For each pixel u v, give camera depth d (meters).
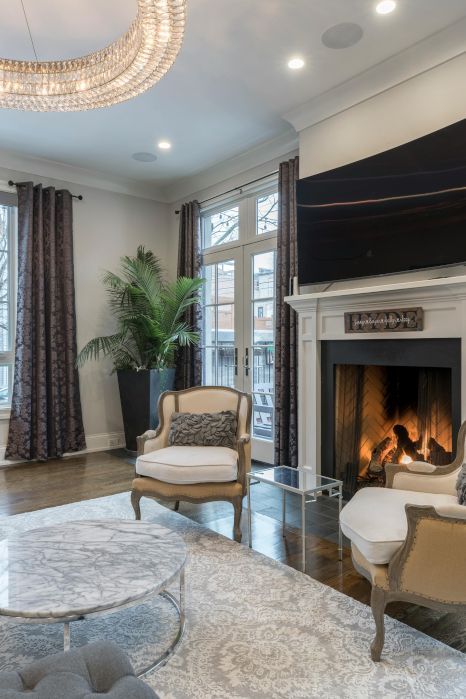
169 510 3.51
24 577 1.76
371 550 1.89
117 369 5.38
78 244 5.45
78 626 2.07
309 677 1.73
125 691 1.15
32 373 4.97
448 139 2.95
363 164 3.46
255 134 4.45
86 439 5.47
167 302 5.25
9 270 5.09
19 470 4.65
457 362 2.95
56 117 4.08
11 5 2.74
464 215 2.87
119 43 2.32
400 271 3.22
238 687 1.69
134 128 4.31
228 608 2.19
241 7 2.74
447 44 2.99
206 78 3.47
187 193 5.80
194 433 3.46
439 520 1.76
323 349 3.83
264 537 3.02
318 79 3.49
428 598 1.80
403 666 1.79
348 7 2.74
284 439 4.38
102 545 2.05
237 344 5.18
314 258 3.81
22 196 4.94
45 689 1.14
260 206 4.95
